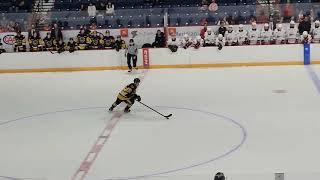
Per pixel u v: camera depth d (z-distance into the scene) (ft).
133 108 49.19
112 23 73.77
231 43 69.67
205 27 71.00
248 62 67.92
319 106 46.91
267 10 72.28
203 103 49.85
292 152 34.86
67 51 70.08
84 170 33.27
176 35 72.64
